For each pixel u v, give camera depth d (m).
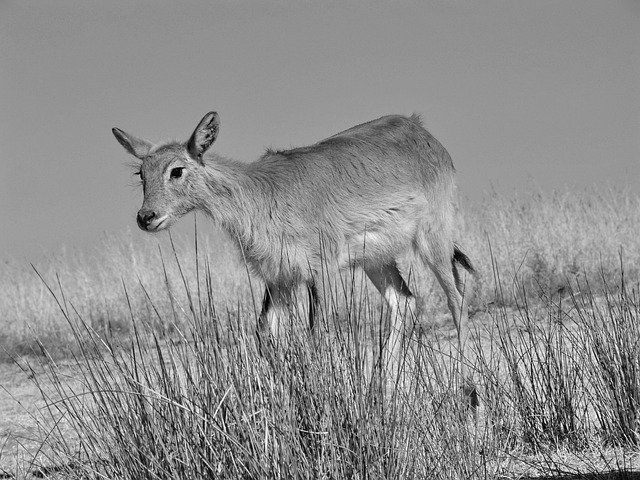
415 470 10.10
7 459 13.56
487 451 11.47
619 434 12.33
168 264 28.09
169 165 17.55
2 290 29.12
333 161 18.36
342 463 9.62
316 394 9.80
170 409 9.90
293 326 10.46
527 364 14.20
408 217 19.08
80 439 10.74
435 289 24.62
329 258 18.08
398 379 10.13
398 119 19.95
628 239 26.28
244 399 9.78
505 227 27.58
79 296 28.12
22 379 21.19
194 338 10.09
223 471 9.59
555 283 23.92
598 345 12.91
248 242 17.81
